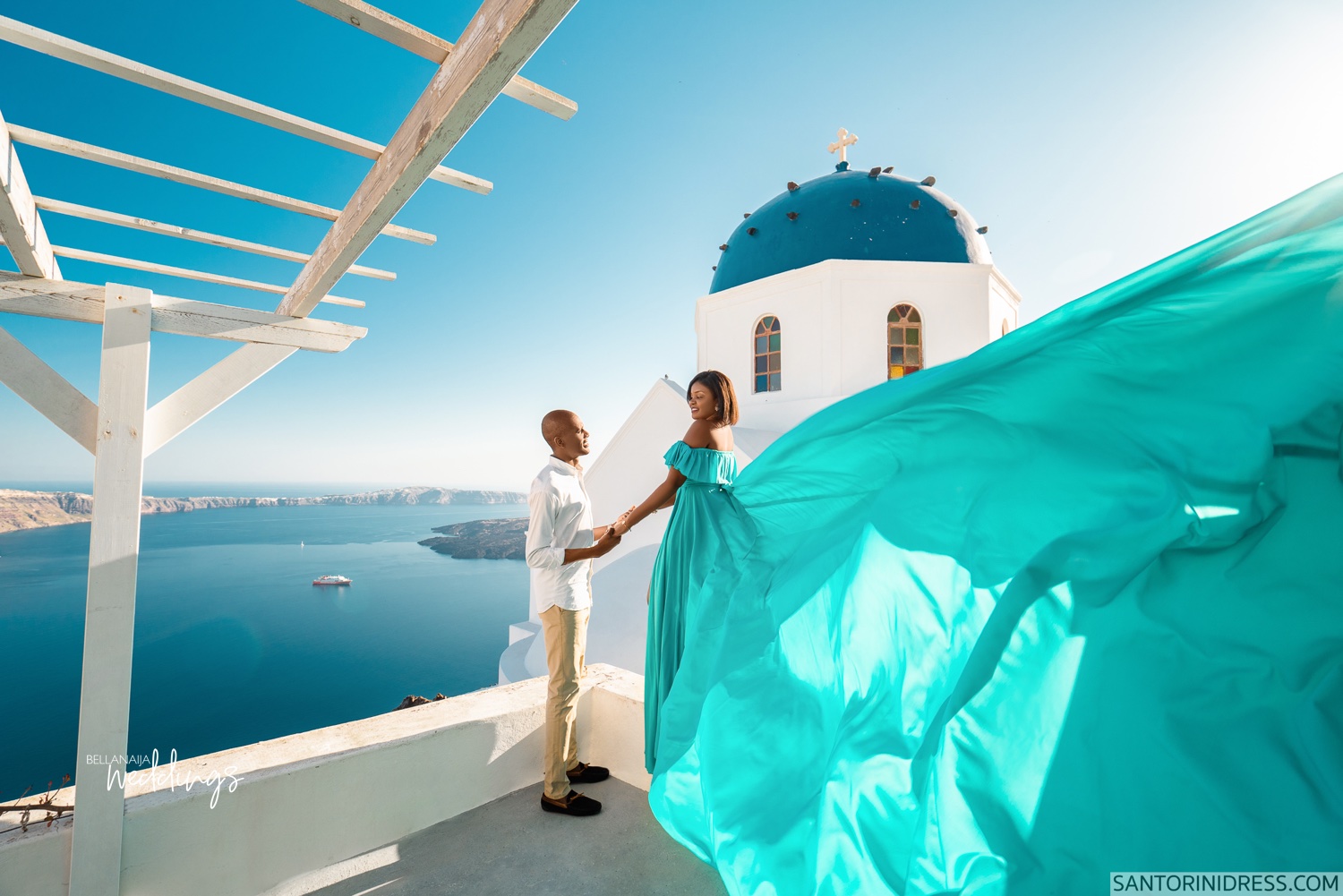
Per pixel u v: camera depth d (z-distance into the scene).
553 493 2.96
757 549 2.80
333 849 2.63
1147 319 1.79
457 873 2.58
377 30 1.45
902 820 1.76
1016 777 1.62
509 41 1.19
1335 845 1.33
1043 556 1.80
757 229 14.50
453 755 2.98
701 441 2.95
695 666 2.61
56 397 2.27
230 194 2.21
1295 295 1.65
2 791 50.09
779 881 1.85
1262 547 1.67
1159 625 1.68
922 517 2.19
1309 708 1.50
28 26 1.44
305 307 2.81
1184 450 1.78
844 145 15.70
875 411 2.32
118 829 2.18
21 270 2.29
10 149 1.85
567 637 2.99
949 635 2.03
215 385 2.65
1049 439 2.00
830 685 2.28
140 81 1.62
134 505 2.31
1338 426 1.65
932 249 13.29
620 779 3.35
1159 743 1.57
